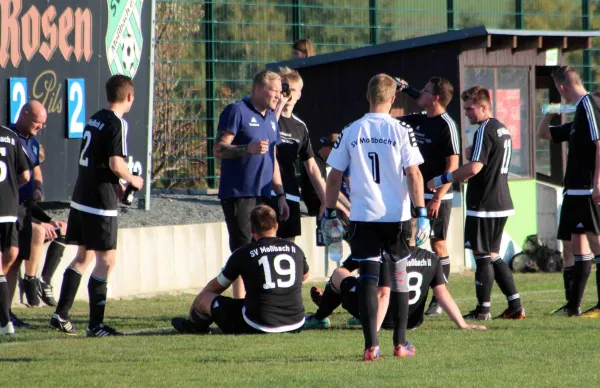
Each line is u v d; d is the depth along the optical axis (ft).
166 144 182.39
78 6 156.25
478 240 107.96
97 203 95.20
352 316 108.78
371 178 79.46
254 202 106.22
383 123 80.23
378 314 84.79
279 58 186.09
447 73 168.76
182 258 142.31
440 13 200.44
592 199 107.24
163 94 181.88
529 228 176.24
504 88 175.01
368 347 78.84
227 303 95.61
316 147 185.47
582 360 78.69
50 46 151.53
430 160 112.37
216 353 82.79
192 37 181.47
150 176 165.17
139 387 68.18
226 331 95.86
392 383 68.49
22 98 146.51
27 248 107.45
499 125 108.27
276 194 111.14
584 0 211.00
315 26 189.57
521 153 177.37
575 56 240.53
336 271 100.07
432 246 116.98
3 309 96.12
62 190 153.99
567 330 97.04
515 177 176.45
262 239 96.22
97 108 160.66
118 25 163.53
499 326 100.94
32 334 97.45
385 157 79.46
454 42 167.84
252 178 105.70
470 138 169.58
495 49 171.42
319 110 185.06
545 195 182.91
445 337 92.17
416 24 198.59
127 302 127.65
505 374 72.18
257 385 68.18
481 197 107.76
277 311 95.30
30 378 71.82
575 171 110.01
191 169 183.01
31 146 114.01
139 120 164.76
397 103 176.45
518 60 175.32
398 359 79.51
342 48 191.62
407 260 88.53
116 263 132.87
